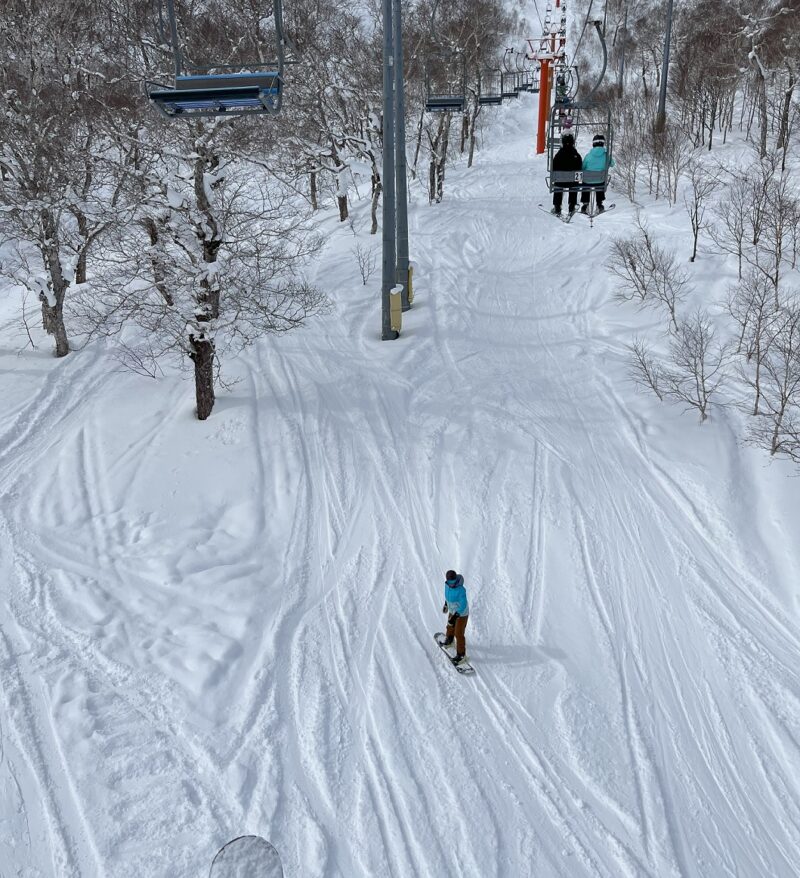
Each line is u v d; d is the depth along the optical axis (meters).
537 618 10.21
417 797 7.65
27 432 15.23
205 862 6.89
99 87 20.39
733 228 19.47
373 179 27.28
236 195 14.96
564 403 15.73
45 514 12.47
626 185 30.03
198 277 14.30
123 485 13.16
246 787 7.68
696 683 9.16
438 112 32.91
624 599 10.53
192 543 11.67
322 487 13.13
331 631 9.98
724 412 14.33
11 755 8.02
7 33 19.50
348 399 16.00
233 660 9.40
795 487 12.06
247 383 16.70
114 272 17.56
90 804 7.48
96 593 10.64
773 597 10.48
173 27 8.83
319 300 18.97
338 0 33.03
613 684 9.14
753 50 30.83
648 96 40.06
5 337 20.33
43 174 18.12
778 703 8.84
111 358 18.50
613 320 19.19
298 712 8.66
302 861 6.95
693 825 7.47
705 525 11.88
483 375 17.08
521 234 27.25
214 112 9.20
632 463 13.53
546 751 8.22
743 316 16.67
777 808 7.68
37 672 9.16
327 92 28.94
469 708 8.77
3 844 7.10
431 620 10.21
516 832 7.31
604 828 7.39
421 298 21.28
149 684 8.98
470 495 12.81
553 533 11.85
